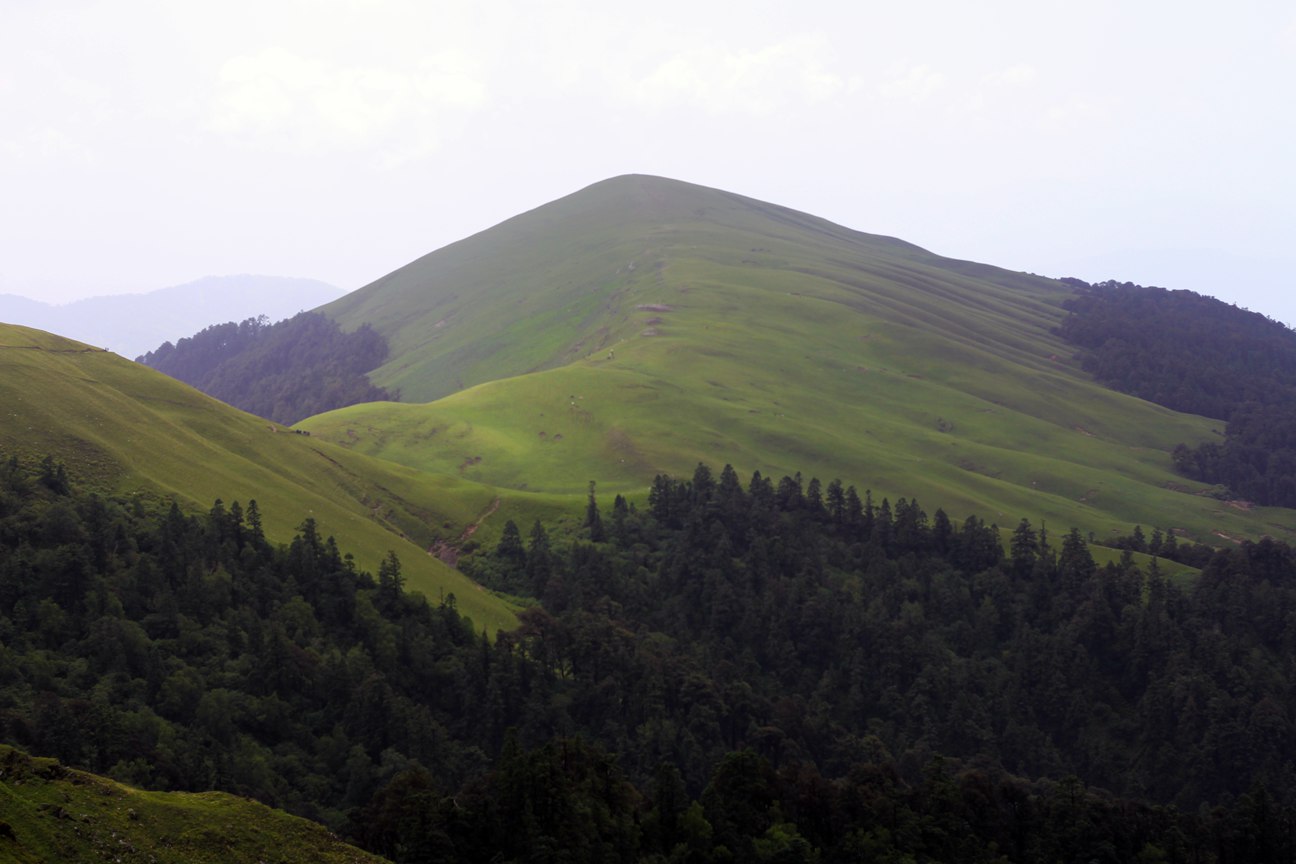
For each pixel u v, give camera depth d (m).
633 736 130.12
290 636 123.38
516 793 85.06
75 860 56.34
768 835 91.81
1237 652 162.50
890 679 160.25
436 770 109.44
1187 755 145.25
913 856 93.75
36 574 113.69
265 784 96.12
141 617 116.94
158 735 96.19
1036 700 159.25
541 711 125.38
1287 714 149.88
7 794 58.88
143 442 160.00
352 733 111.50
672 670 142.75
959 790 104.19
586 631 145.50
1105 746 152.38
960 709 153.50
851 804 99.56
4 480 126.38
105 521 125.94
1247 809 105.25
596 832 84.94
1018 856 100.81
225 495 156.75
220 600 123.75
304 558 136.62
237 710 106.75
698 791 123.00
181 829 64.31
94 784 65.12
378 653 125.88
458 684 125.75
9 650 101.94
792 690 158.88
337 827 91.19
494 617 157.88
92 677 103.56
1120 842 101.06
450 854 79.19
